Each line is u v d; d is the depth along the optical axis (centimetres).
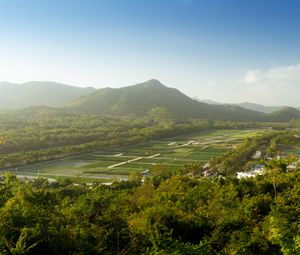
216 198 5909
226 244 3653
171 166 18550
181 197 6412
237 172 15688
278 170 8331
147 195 7962
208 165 18388
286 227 3133
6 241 2908
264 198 5447
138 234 3872
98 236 3788
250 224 4306
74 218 4600
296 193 5769
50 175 16562
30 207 3975
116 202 6738
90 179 15712
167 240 3447
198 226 4353
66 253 3247
